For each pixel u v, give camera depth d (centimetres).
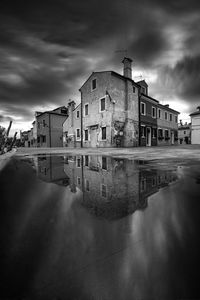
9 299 85
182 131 4609
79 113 2198
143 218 166
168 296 85
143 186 279
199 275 95
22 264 104
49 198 230
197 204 199
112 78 1670
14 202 216
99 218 168
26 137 5112
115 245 123
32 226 152
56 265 103
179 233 138
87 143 2017
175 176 345
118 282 93
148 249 118
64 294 87
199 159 633
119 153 972
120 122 1708
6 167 523
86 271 99
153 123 2208
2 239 132
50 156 892
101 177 358
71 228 149
